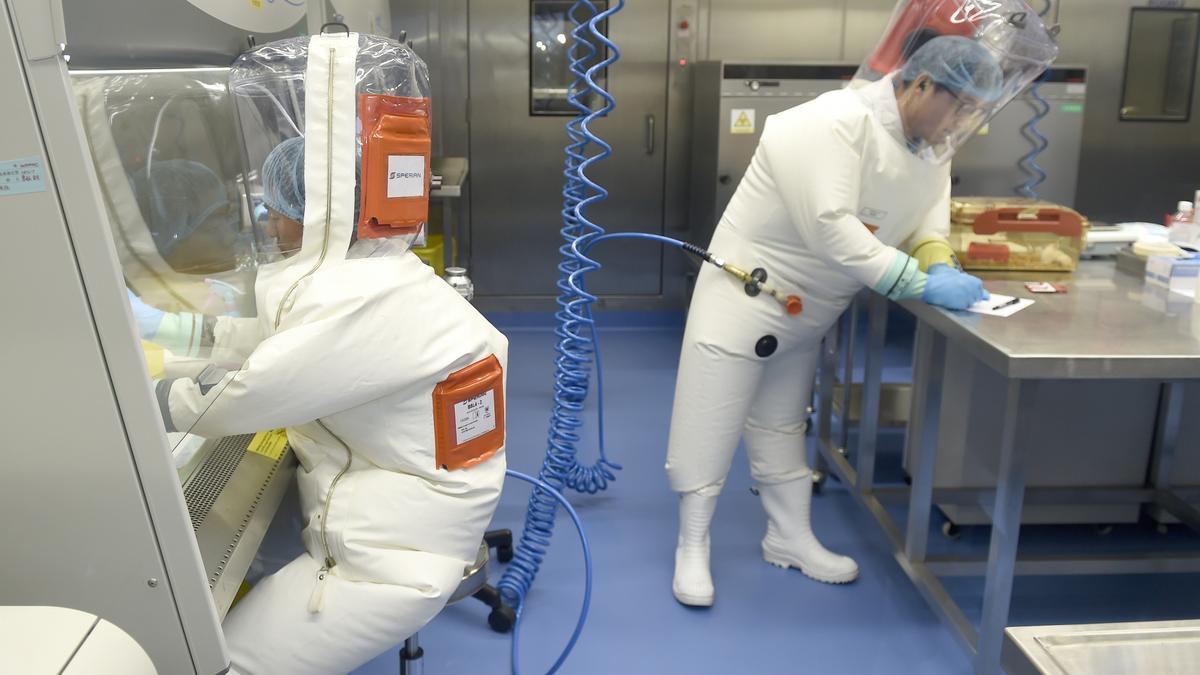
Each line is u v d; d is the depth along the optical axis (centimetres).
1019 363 150
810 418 327
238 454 136
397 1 436
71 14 94
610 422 337
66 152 80
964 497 248
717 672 194
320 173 108
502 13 442
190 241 126
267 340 106
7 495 92
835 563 228
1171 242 235
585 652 200
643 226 478
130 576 95
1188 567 227
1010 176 414
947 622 195
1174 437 248
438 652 200
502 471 129
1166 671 75
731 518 265
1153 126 468
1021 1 166
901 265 182
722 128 391
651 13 446
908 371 401
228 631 119
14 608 78
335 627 117
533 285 482
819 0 449
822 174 178
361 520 118
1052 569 224
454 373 118
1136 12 450
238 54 146
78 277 84
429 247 355
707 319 203
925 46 168
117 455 90
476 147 461
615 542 249
